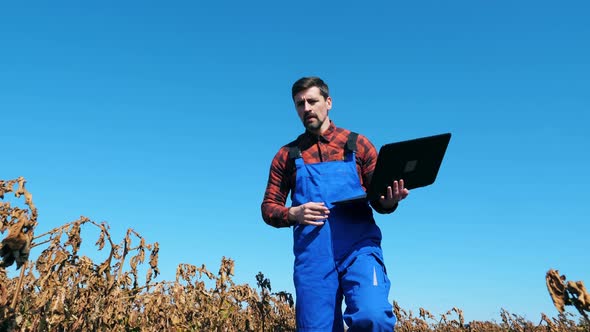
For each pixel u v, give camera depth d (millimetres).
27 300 2895
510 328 6395
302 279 3035
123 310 3230
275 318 4473
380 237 3084
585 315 1829
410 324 6402
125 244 3391
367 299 2762
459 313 6371
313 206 2971
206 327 3926
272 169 3445
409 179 2893
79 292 3139
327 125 3332
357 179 3150
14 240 2092
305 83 3258
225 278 4113
